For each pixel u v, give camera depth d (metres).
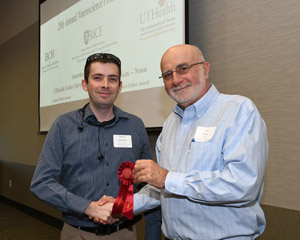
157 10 2.27
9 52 5.41
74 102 3.26
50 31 3.82
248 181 1.00
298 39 1.55
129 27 2.53
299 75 1.54
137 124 1.59
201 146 1.14
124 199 1.29
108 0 2.79
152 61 2.31
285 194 1.60
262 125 1.09
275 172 1.65
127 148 1.48
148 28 2.35
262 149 1.05
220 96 1.24
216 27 1.99
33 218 4.43
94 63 1.41
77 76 3.23
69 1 3.42
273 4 1.66
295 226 1.54
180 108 1.34
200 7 2.11
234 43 1.88
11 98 5.33
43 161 1.38
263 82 1.71
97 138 1.44
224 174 1.02
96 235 1.38
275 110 1.65
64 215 1.45
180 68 1.21
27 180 4.66
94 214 1.28
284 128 1.61
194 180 1.06
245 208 1.10
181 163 1.19
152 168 1.10
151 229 1.53
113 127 1.50
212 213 1.10
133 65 2.48
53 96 3.72
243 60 1.82
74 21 3.32
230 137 1.08
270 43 1.68
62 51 3.54
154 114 2.29
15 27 5.16
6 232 3.73
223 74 1.94
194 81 1.21
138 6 2.45
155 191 1.43
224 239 1.10
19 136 4.98
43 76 3.98
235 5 1.87
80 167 1.40
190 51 1.23
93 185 1.39
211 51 2.02
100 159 1.41
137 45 2.45
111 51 2.73
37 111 4.41
